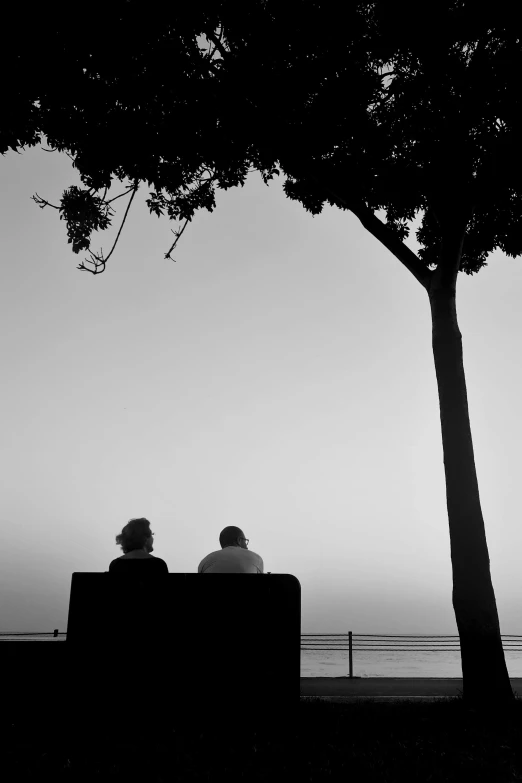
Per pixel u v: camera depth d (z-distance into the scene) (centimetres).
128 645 480
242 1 879
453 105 891
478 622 741
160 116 952
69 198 1053
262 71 921
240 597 491
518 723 647
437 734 576
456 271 901
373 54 925
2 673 473
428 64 888
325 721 595
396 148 993
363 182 1028
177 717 474
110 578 489
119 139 941
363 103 943
